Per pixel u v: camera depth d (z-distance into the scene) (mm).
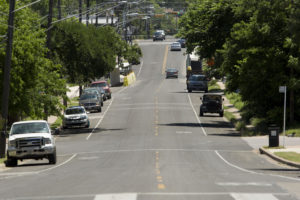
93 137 102688
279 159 66125
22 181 47844
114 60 129875
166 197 34875
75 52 121062
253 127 108125
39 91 103938
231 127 115750
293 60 97750
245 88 106438
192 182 43219
